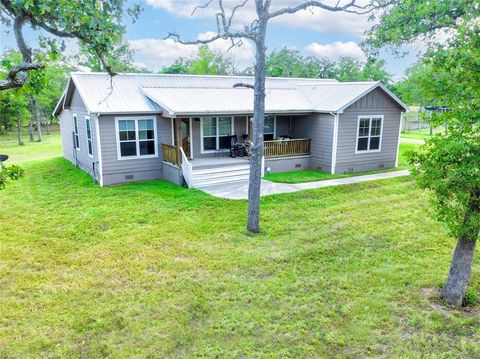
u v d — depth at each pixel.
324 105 16.69
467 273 5.91
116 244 8.55
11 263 7.55
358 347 4.93
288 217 10.48
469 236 5.51
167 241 8.73
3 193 13.49
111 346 4.95
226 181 14.59
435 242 8.59
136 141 14.84
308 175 16.08
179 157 14.00
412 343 5.00
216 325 5.40
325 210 11.14
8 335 5.20
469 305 6.01
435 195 5.84
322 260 7.64
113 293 6.33
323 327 5.35
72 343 5.04
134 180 15.07
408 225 9.78
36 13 3.36
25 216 10.69
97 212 10.88
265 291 6.37
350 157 16.89
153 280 6.80
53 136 42.25
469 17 6.01
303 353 4.80
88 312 5.75
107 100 14.44
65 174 16.67
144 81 16.86
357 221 10.12
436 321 5.49
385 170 17.61
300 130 18.03
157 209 11.16
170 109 13.56
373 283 6.64
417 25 8.81
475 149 5.11
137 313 5.71
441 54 5.76
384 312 5.72
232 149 16.70
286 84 21.05
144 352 4.82
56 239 8.89
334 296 6.20
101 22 3.54
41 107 39.41
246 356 4.75
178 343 5.01
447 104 5.75
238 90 18.00
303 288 6.48
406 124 41.41
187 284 6.63
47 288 6.52
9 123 33.47
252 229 9.34
